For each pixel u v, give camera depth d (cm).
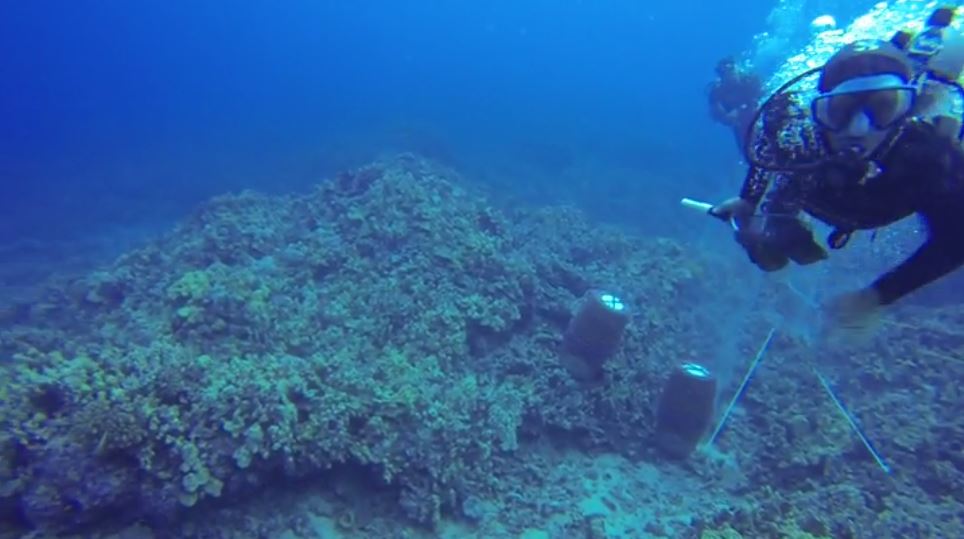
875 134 214
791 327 948
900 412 729
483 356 752
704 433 704
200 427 486
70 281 1115
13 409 513
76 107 6222
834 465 644
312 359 587
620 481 657
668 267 1127
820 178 240
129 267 970
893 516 550
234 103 5769
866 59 219
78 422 483
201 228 1049
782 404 782
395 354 645
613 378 744
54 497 469
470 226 901
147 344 629
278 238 955
